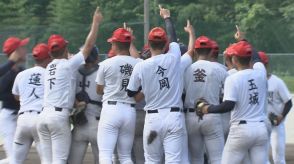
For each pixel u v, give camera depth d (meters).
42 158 19.97
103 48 66.50
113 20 89.25
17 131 20.81
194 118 19.27
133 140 19.88
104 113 18.97
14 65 21.28
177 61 18.23
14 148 21.02
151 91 18.08
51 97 19.44
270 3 95.38
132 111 19.06
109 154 18.81
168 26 19.55
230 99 17.34
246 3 97.19
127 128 19.06
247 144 17.56
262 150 17.70
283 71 74.00
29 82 20.58
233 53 17.77
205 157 21.30
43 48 20.77
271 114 21.98
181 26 72.69
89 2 89.81
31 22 90.00
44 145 19.80
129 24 67.69
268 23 86.88
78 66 19.45
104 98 19.12
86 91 19.72
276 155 22.89
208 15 95.62
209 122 19.14
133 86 18.25
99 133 19.03
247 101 17.47
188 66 19.17
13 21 90.69
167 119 18.00
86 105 19.59
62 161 19.55
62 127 19.41
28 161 26.38
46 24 89.31
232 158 17.73
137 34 68.62
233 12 97.75
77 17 88.50
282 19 89.62
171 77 18.11
